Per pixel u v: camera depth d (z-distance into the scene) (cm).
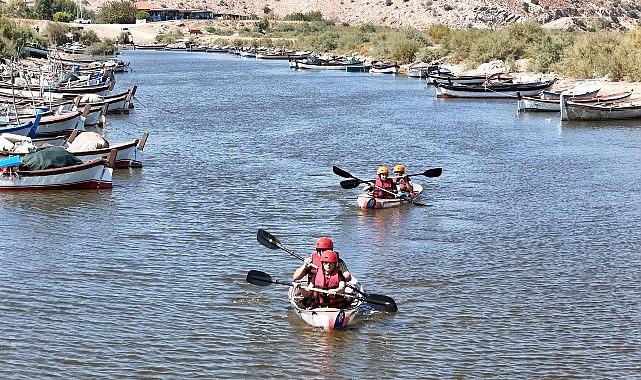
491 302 2641
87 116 6438
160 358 2186
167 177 4541
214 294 2677
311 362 2189
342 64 13975
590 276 2905
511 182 4497
